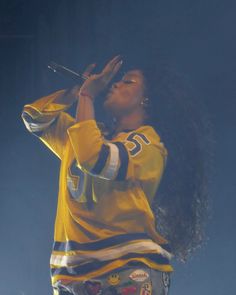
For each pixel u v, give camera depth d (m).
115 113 5.21
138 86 5.21
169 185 5.25
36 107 5.35
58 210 5.06
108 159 4.69
